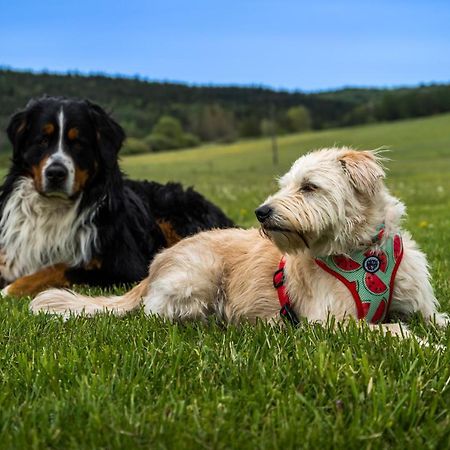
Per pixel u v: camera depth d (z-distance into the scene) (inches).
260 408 36.1
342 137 852.0
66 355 44.5
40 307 60.0
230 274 59.1
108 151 75.6
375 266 50.8
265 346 44.8
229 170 527.2
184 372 41.8
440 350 42.5
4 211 76.4
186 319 58.4
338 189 51.6
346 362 39.9
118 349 46.1
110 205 75.4
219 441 32.6
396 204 53.7
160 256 62.5
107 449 32.5
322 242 52.1
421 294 52.0
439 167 453.1
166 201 87.3
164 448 31.7
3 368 43.9
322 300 51.7
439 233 105.4
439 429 32.7
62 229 74.2
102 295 70.9
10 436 33.6
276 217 51.6
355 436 32.2
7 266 76.0
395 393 36.6
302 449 31.7
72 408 36.6
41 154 72.7
